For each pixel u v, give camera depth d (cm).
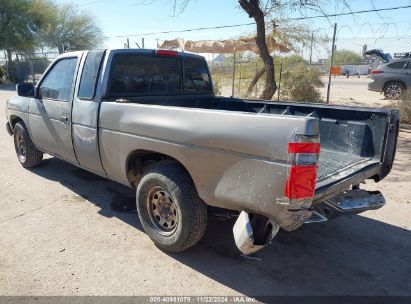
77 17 4078
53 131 488
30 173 594
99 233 399
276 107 483
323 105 429
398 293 310
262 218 291
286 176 253
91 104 411
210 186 304
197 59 516
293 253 369
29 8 3098
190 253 363
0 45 2930
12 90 2327
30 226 412
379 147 375
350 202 322
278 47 1468
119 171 395
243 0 930
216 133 292
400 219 450
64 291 301
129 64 426
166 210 356
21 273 324
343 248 381
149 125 344
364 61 1719
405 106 1051
